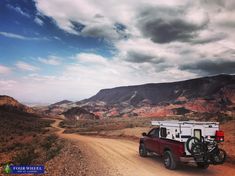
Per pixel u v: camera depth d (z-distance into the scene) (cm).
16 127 8081
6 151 3381
